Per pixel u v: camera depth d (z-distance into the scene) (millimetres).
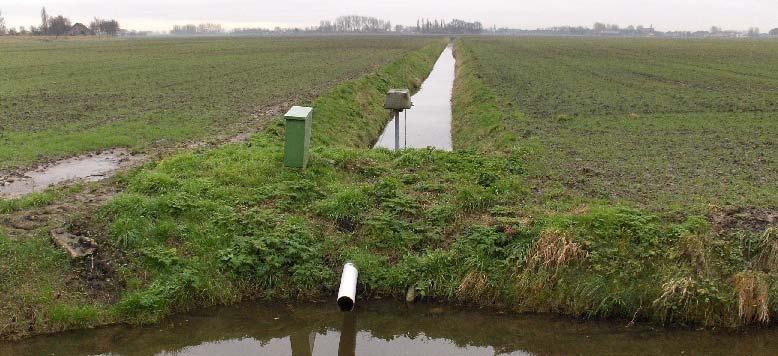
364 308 9406
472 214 11016
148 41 138250
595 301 9203
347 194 11141
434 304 9523
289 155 12500
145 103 26625
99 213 10352
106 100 27703
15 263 8898
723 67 51750
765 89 34094
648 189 12359
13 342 8078
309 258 9875
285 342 8766
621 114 24266
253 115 22734
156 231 9953
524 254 9688
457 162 13688
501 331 9000
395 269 9812
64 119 21766
